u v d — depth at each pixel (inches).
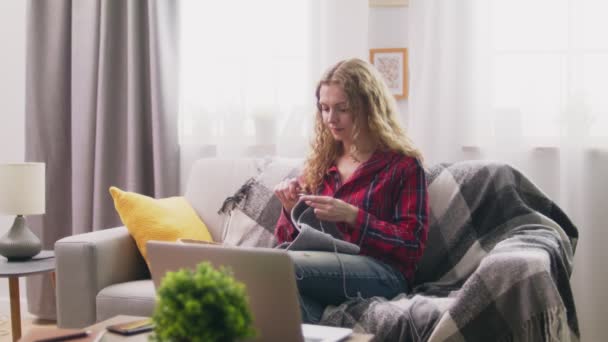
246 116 119.3
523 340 63.6
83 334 53.0
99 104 122.8
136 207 93.5
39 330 54.2
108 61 123.6
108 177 123.8
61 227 128.6
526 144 106.3
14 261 101.7
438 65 108.7
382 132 85.7
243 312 38.5
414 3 109.7
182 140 123.2
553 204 89.0
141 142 122.7
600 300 104.2
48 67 126.5
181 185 123.3
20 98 135.2
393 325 68.9
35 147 127.4
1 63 135.6
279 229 86.8
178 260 51.1
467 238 88.4
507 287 64.5
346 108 86.1
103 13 122.9
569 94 102.9
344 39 113.1
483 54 106.4
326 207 77.8
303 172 91.4
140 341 51.9
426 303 70.1
